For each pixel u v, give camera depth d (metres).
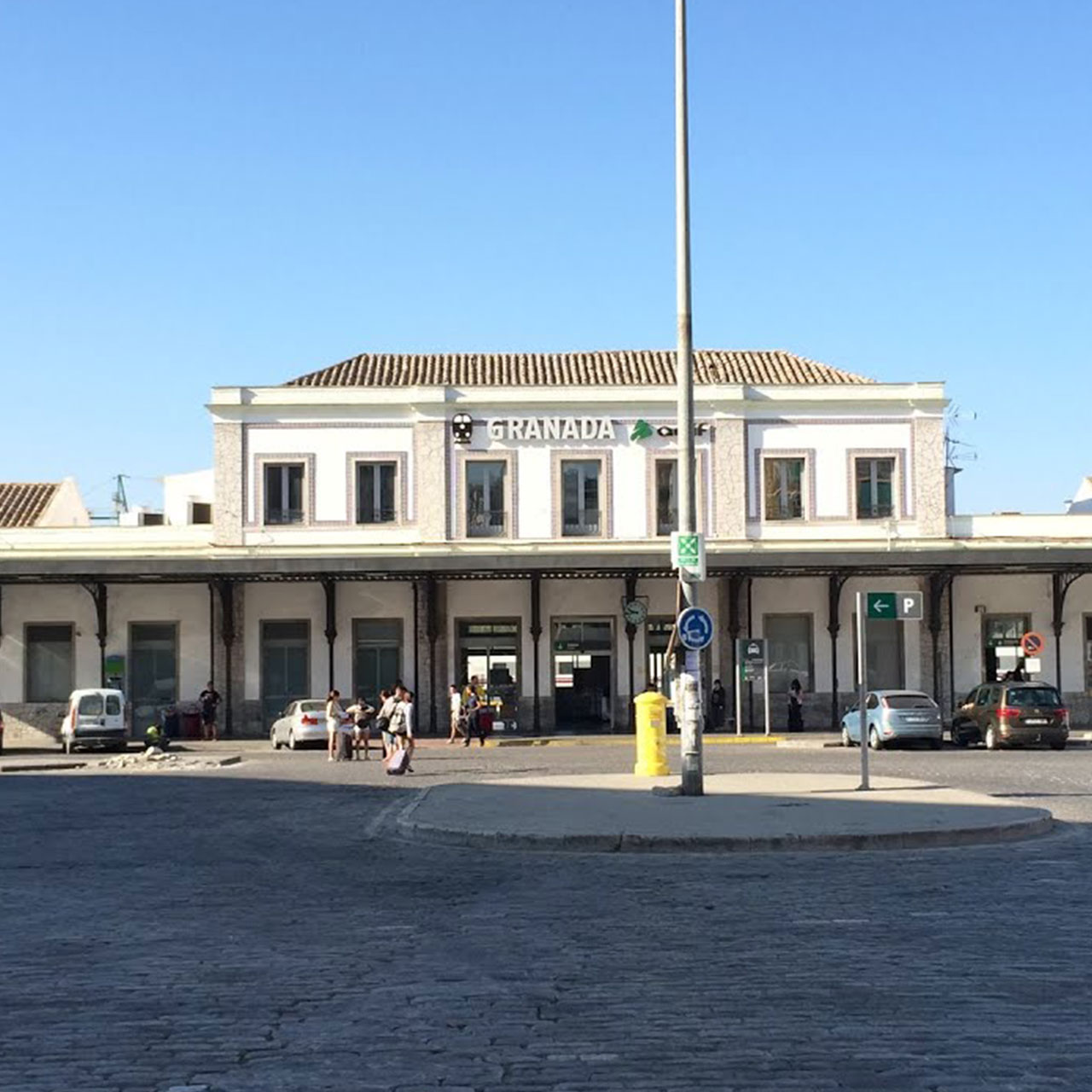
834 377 50.19
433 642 46.91
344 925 11.15
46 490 54.06
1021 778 25.31
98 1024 7.94
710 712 46.06
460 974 9.12
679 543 20.53
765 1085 6.54
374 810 21.11
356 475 47.25
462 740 44.09
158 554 47.31
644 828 16.53
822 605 47.44
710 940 10.23
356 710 36.09
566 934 10.56
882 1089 6.45
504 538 47.06
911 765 29.25
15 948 10.33
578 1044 7.31
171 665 47.56
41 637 47.56
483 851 16.02
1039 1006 8.02
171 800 23.78
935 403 47.28
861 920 11.01
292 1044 7.42
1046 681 47.53
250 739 46.50
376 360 52.31
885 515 47.31
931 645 47.19
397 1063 7.02
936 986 8.55
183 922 11.38
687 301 20.83
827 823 16.78
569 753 37.00
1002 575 47.50
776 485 47.34
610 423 47.31
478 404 47.19
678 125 20.86
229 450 47.19
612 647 47.47
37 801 24.11
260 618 47.34
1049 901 11.81
